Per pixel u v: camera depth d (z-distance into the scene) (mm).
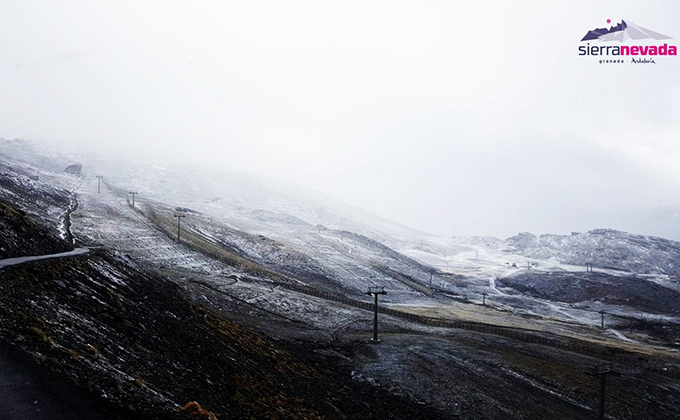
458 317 83188
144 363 12898
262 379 18984
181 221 112875
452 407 30594
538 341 62031
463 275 164250
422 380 34656
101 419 8039
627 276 162625
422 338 51062
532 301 129125
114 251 30062
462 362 41250
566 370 44719
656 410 40375
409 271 146500
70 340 11531
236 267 75125
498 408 31812
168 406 9875
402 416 26016
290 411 16469
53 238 27156
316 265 106938
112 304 17922
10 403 7672
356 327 54312
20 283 14867
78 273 19328
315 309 59031
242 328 30422
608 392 41281
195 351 17391
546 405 34531
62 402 8188
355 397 25969
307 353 35625
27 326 11039
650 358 64500
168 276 54094
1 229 23000
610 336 90688
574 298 139500
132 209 108500
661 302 134375
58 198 91062
